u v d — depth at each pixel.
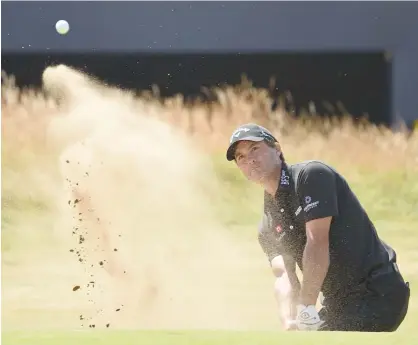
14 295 19.70
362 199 31.95
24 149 33.50
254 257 24.75
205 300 19.12
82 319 17.66
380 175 34.47
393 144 38.56
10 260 23.50
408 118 45.78
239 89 44.72
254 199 31.73
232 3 45.91
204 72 45.47
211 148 36.06
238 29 46.06
